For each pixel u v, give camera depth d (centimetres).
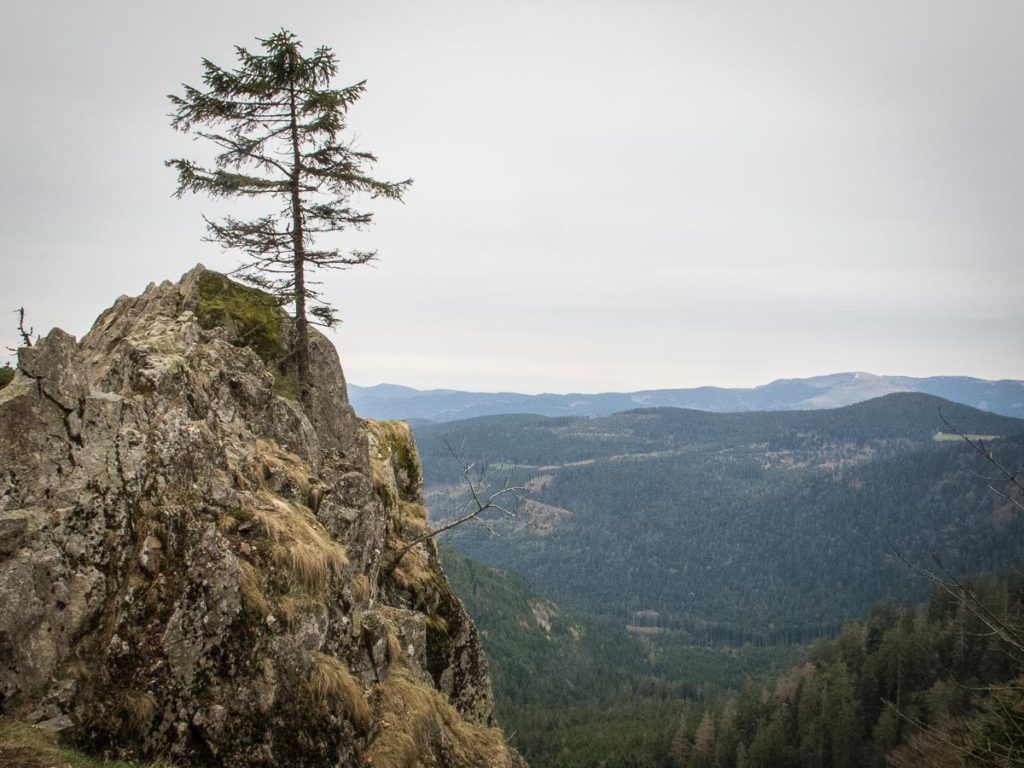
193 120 2092
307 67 2083
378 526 2123
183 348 1725
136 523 1296
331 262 2273
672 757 13512
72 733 1070
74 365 1342
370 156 2183
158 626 1202
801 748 10969
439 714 1795
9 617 1074
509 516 2327
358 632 1641
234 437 1691
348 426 2525
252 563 1361
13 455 1209
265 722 1248
